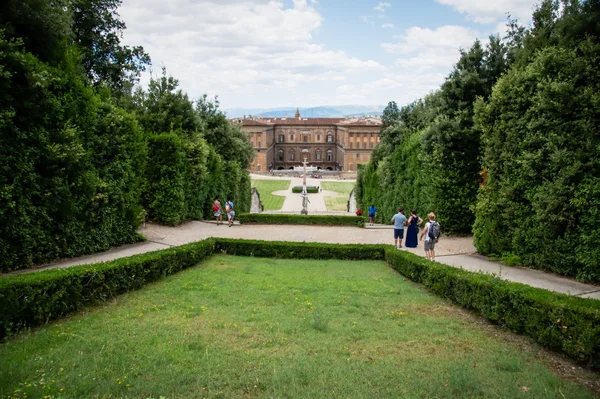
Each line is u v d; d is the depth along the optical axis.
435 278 12.09
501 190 15.67
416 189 26.50
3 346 6.85
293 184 89.56
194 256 15.94
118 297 10.69
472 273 11.02
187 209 27.42
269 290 11.64
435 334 8.22
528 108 15.11
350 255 18.64
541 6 16.47
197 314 9.06
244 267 15.77
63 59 15.52
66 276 9.02
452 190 22.19
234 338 7.49
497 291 9.02
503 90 16.02
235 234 24.61
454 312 10.13
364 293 11.69
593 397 5.64
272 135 134.75
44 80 12.80
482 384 5.85
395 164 33.06
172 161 24.89
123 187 18.69
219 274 14.15
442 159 22.11
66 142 14.09
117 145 17.89
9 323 7.48
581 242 12.59
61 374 5.64
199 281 12.84
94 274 9.89
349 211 57.09
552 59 14.03
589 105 12.59
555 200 12.96
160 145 24.75
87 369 5.86
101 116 17.59
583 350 6.78
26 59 12.91
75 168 14.70
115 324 8.22
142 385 5.46
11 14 13.48
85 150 15.62
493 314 9.06
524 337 8.27
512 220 15.51
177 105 29.97
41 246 13.98
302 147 139.38
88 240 16.31
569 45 14.04
